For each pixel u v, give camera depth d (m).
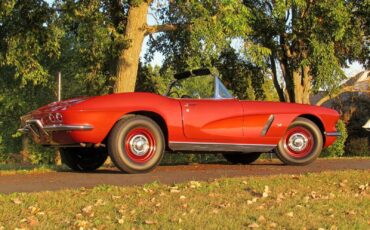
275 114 9.12
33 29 14.59
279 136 9.19
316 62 19.34
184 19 15.88
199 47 14.64
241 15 14.12
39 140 8.39
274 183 7.36
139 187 6.97
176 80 9.79
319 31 19.14
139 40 15.59
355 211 5.98
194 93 9.20
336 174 8.16
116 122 8.02
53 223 5.28
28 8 14.29
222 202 6.23
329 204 6.25
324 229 5.19
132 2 14.24
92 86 17.61
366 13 20.53
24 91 24.17
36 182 7.55
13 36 14.48
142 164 8.15
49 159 26.14
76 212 5.72
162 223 5.28
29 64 14.95
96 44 14.49
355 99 34.88
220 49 14.36
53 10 14.59
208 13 14.01
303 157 9.48
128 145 8.06
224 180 7.47
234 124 8.80
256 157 10.34
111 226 5.19
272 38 21.06
